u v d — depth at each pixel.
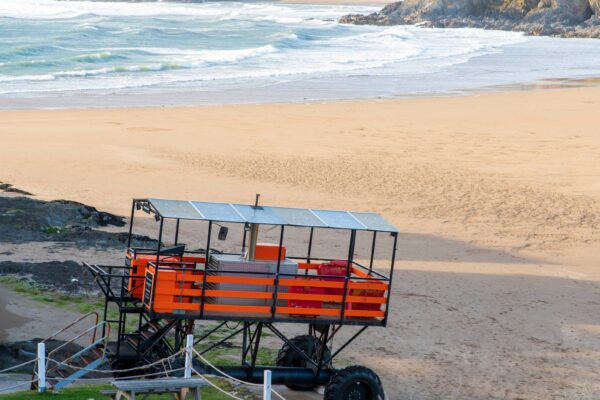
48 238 38.69
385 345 29.00
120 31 169.50
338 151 64.31
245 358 24.83
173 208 21.77
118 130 69.12
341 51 155.38
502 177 57.91
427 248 42.03
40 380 20.33
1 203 43.09
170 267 22.11
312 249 40.41
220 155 61.31
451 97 96.00
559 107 89.12
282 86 102.31
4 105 79.50
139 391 18.59
